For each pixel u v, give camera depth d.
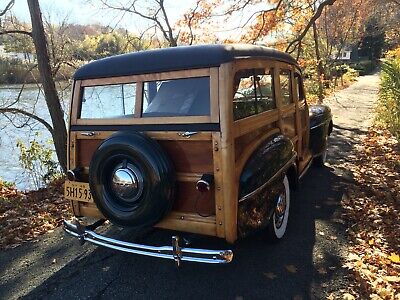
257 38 11.59
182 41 12.34
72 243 4.48
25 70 10.47
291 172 4.38
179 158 3.27
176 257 3.12
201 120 3.14
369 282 3.43
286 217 4.36
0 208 5.90
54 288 3.51
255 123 3.62
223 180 3.07
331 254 3.94
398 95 10.00
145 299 3.27
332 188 6.01
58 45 10.55
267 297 3.24
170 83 3.34
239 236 3.23
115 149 3.26
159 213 3.21
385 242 4.26
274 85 4.33
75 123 3.82
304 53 22.09
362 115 14.69
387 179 6.49
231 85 3.12
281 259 3.84
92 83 3.70
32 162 9.39
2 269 3.92
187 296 3.29
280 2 11.01
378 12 27.25
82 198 3.77
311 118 6.46
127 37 11.99
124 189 3.27
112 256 4.08
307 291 3.31
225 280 3.51
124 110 3.55
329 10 26.31
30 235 4.79
